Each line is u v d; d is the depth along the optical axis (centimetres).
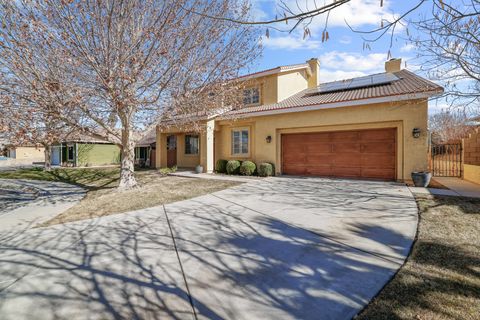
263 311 283
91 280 357
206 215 673
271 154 1441
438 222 555
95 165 2706
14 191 1258
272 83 1606
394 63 1670
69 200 988
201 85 1007
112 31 800
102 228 591
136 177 1494
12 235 560
